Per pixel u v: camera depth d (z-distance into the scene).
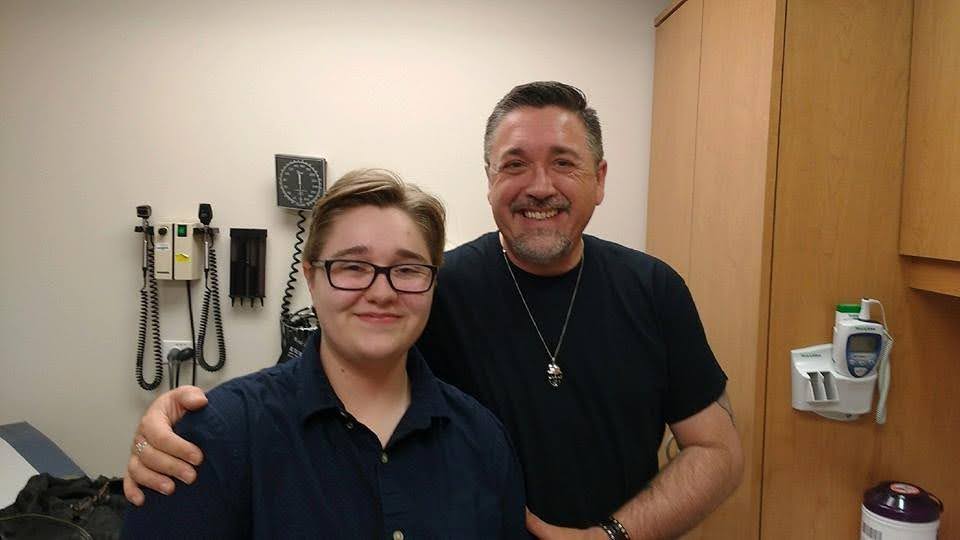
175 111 2.31
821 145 1.59
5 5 2.25
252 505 0.86
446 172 2.38
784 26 1.57
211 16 2.30
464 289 1.34
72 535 1.55
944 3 1.49
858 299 1.62
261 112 2.33
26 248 2.31
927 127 1.54
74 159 2.30
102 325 2.35
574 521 1.27
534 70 2.39
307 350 0.98
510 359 1.29
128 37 2.28
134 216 2.32
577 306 1.32
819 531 1.65
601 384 1.29
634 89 2.42
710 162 1.91
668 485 1.26
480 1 2.37
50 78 2.28
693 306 1.39
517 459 1.10
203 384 2.37
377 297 0.90
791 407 1.63
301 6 2.32
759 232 1.61
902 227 1.62
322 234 0.94
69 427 2.36
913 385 1.65
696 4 2.03
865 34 1.59
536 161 1.25
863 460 1.65
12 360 2.33
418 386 1.00
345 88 2.35
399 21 2.35
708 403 1.36
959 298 1.63
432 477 0.94
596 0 2.39
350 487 0.89
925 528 1.54
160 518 0.83
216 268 2.34
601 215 2.46
